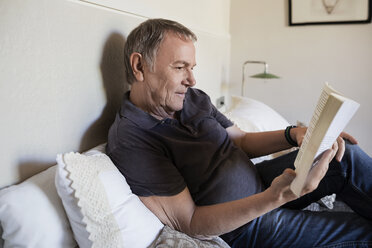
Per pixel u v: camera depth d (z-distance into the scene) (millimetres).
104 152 851
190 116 999
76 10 789
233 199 891
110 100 991
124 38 1027
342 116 476
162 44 839
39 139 717
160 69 853
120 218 662
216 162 907
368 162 860
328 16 1967
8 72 621
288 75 2195
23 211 605
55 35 727
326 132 473
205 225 719
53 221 638
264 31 2180
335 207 1198
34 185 650
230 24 2271
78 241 664
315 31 2039
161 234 716
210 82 1957
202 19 1741
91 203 637
